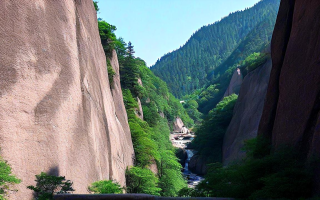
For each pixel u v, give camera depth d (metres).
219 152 51.72
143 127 49.44
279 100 14.48
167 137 64.19
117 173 27.06
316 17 12.02
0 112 12.24
